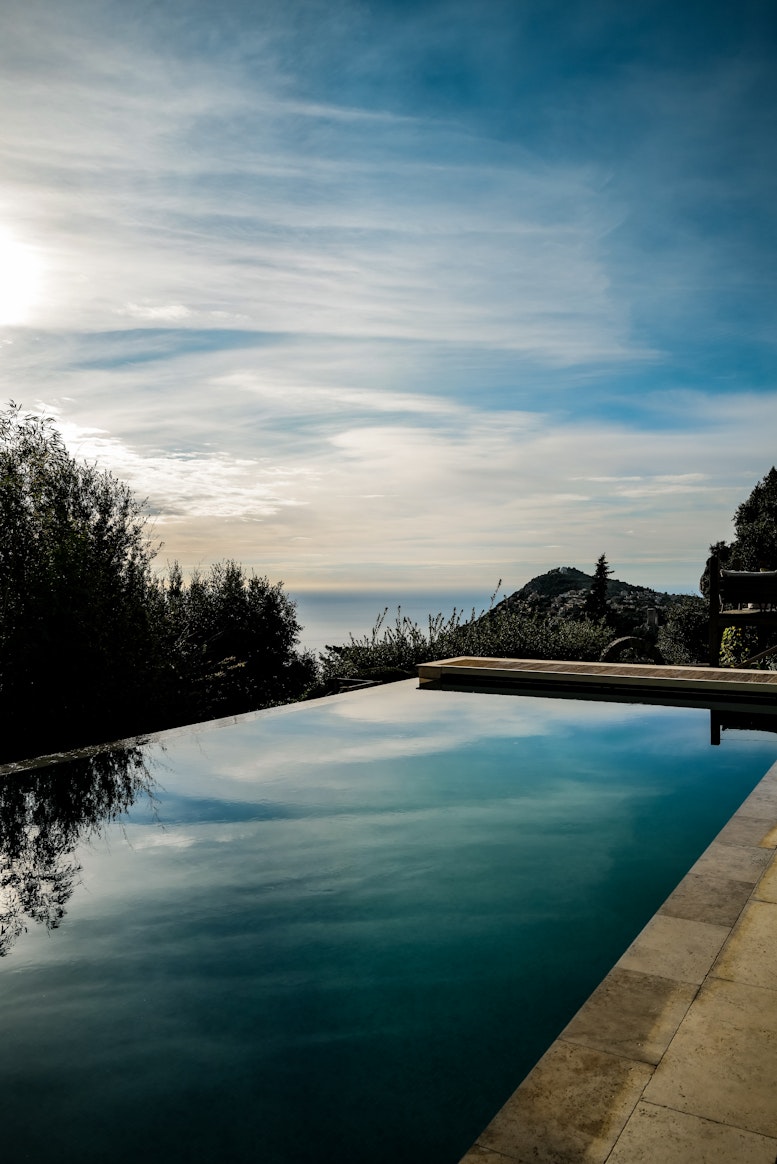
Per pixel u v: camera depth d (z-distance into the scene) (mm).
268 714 6438
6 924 2885
